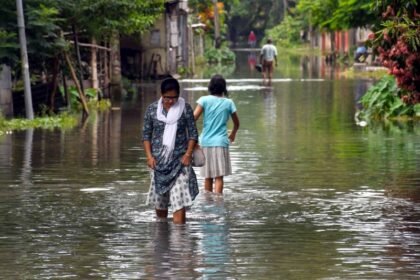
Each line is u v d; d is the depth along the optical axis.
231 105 21.23
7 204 19.48
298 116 40.12
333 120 38.22
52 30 38.00
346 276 13.75
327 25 68.19
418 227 17.19
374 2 24.98
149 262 14.62
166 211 18.08
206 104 21.16
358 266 14.33
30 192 20.91
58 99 43.62
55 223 17.64
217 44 122.06
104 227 17.28
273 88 60.22
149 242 16.03
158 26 71.06
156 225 17.47
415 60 24.30
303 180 22.62
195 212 18.75
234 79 72.81
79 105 44.41
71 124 36.72
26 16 37.25
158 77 71.56
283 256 15.01
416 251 15.30
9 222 17.72
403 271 14.02
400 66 24.80
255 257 14.95
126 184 22.00
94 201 19.86
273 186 21.80
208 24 119.12
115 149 28.52
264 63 69.94
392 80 38.84
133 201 19.86
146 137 17.77
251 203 19.72
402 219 17.94
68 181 22.39
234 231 16.95
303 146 29.28
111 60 53.03
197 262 14.62
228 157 21.25
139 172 23.81
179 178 17.56
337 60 106.56
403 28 23.77
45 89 42.97
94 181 22.41
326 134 32.81
